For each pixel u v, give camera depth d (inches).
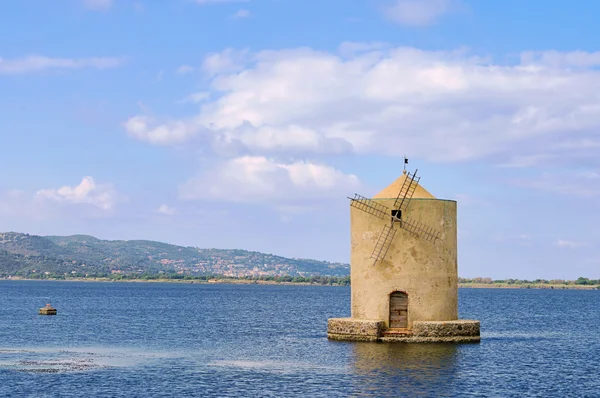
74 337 2199.8
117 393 1219.9
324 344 1766.7
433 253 1686.8
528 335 2346.2
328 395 1176.8
